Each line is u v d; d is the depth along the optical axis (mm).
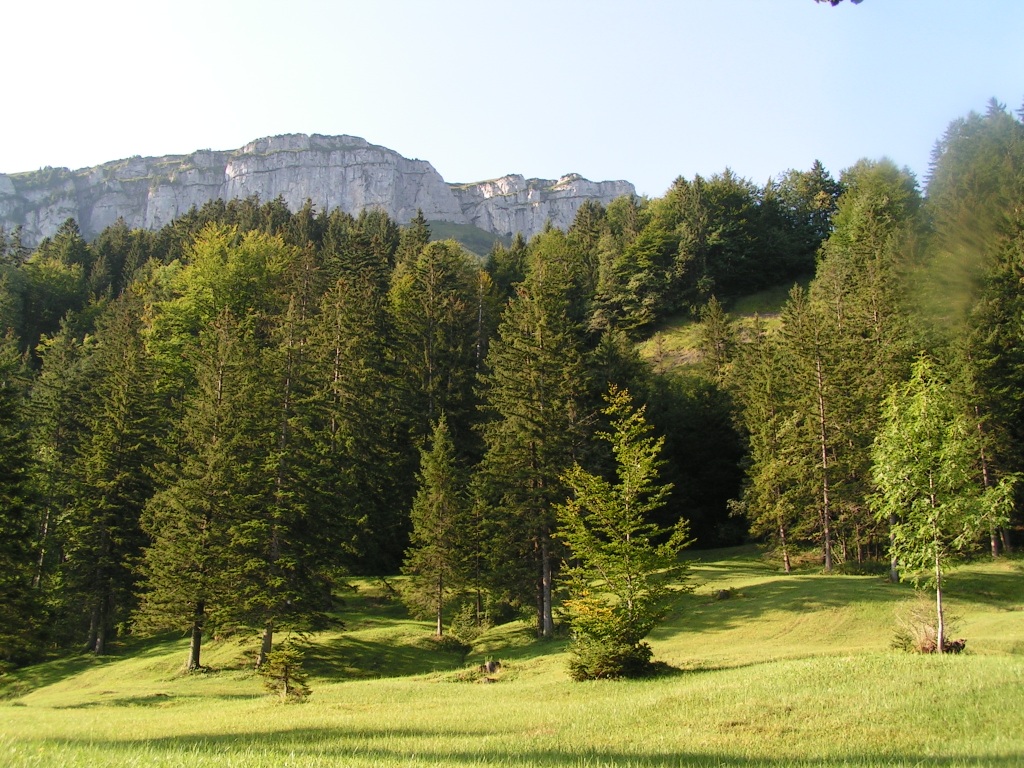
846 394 45750
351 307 59281
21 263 99812
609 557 25328
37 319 92562
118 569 43719
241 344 45781
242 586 34969
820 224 105188
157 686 31672
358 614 43938
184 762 10195
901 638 23672
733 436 66812
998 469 43219
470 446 59594
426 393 59000
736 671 21109
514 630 40250
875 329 48531
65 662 40406
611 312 94812
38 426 53906
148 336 65438
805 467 46531
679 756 11875
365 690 25438
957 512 22219
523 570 39531
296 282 69875
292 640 35594
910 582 36719
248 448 38281
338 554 38031
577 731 14664
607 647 23797
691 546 62906
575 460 41906
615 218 120750
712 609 36469
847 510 44844
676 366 82938
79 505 44344
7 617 32938
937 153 39969
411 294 72312
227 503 37125
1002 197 22328
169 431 51875
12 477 33656
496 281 102125
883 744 12188
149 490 45281
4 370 47000
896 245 47312
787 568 47000
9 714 22500
